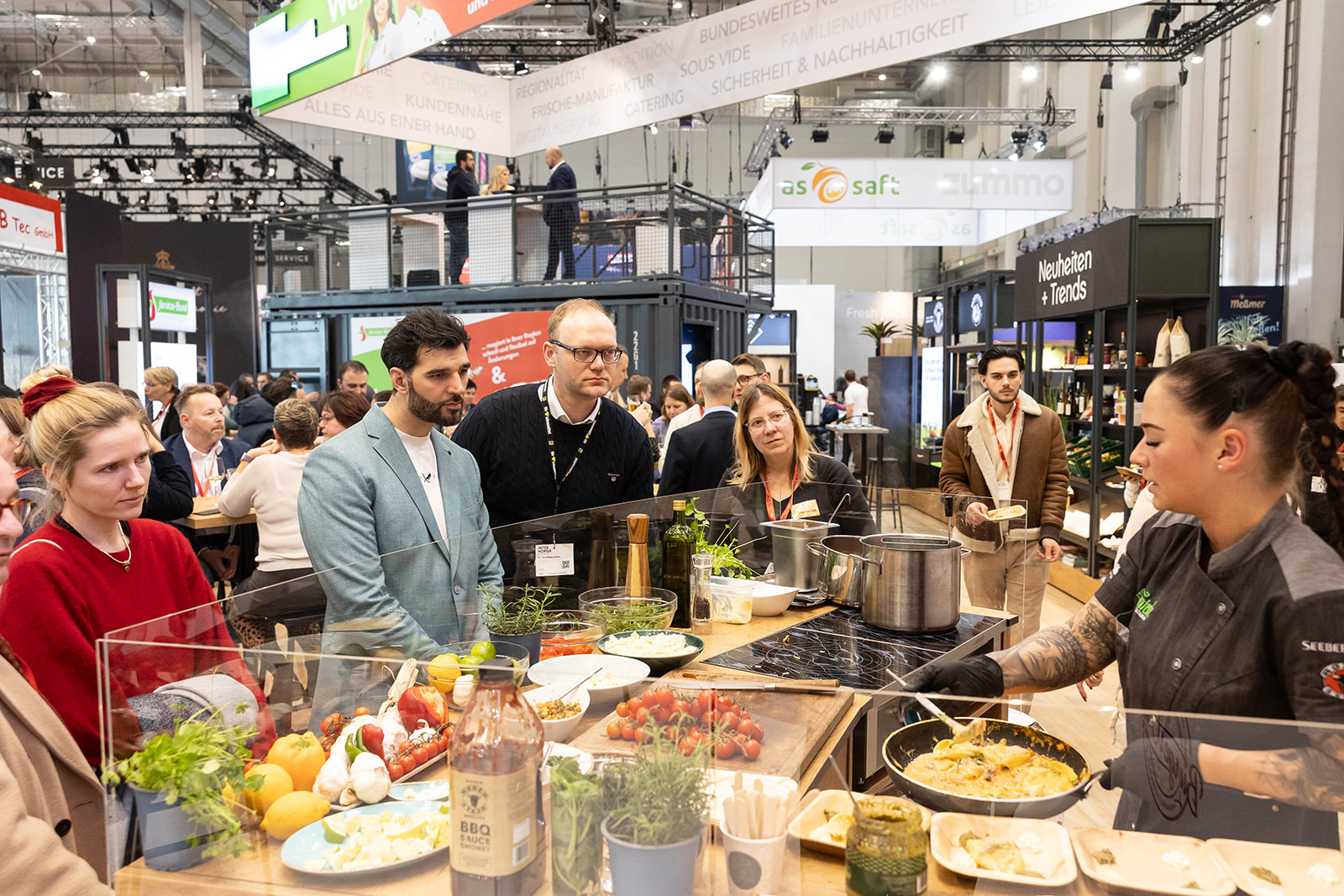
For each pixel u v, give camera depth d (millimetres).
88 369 11023
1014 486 3727
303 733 1193
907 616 1973
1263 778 954
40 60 17219
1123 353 6109
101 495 1518
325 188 17594
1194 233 5215
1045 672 1435
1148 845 978
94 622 1556
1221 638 1173
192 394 4953
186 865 1024
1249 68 9453
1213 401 1116
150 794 1025
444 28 4246
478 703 916
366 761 1149
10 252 12078
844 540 2285
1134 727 1020
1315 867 926
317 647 1417
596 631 1800
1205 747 982
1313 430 1171
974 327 8883
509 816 901
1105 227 5539
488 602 1770
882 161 9891
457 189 9641
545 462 2541
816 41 4016
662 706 1087
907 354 15289
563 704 1281
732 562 2279
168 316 10633
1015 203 9945
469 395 6562
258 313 14180
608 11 10016
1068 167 9883
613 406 2668
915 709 1147
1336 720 1050
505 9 3986
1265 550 1140
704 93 4637
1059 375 7008
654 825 898
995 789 1041
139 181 17984
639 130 19172
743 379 4387
